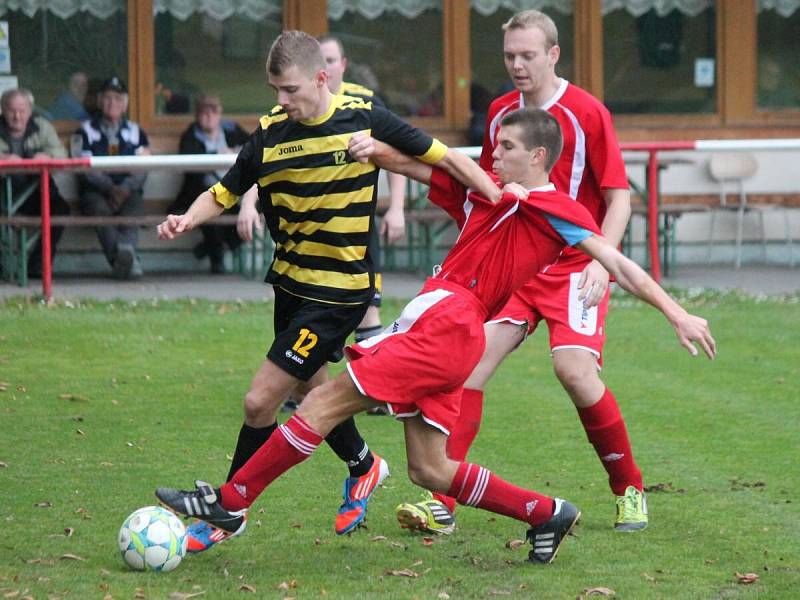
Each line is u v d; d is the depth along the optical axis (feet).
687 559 55.36
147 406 84.48
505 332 61.21
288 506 63.10
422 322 51.37
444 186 56.39
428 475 52.95
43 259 122.52
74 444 74.43
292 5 149.79
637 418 82.74
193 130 140.87
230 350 102.63
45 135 135.74
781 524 60.59
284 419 82.12
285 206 56.65
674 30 157.89
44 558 53.67
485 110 153.79
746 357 102.42
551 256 52.80
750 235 159.12
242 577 51.85
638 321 117.60
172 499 52.16
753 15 158.71
